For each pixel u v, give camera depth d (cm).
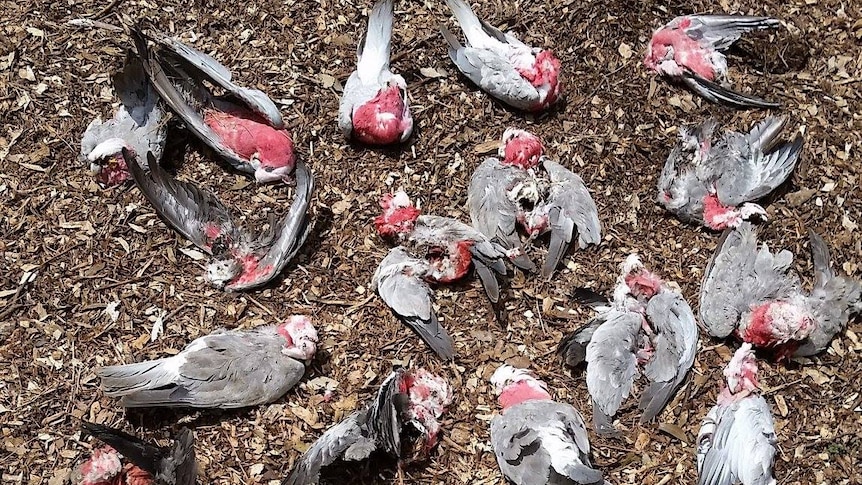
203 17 217
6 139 197
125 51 211
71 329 177
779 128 199
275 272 181
